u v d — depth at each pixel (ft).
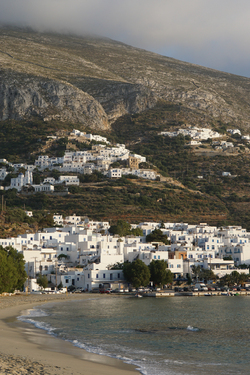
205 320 318.65
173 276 567.59
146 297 485.97
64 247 636.89
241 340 246.47
